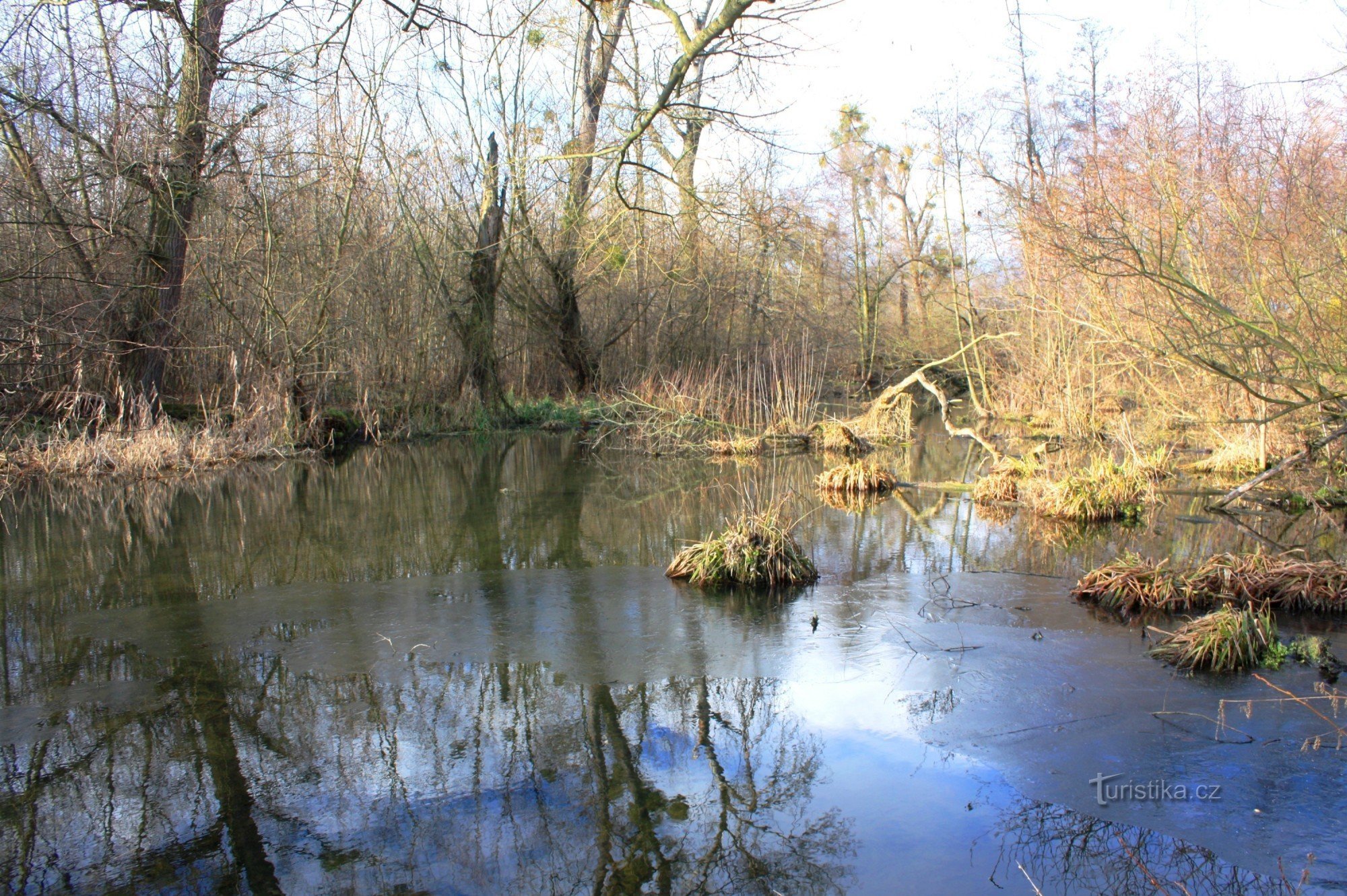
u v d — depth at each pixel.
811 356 22.00
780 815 3.75
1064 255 10.79
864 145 31.00
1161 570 6.48
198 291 14.98
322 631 5.98
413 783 4.05
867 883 3.27
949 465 14.59
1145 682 4.95
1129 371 16.27
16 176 12.53
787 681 5.09
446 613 6.36
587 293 22.20
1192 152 11.14
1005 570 7.40
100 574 7.50
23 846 3.57
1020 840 3.52
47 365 13.47
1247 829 3.54
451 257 18.92
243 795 3.95
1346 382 8.55
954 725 4.49
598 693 4.97
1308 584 6.14
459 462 14.86
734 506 10.65
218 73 8.95
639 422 16.56
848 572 7.39
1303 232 9.19
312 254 15.91
